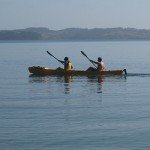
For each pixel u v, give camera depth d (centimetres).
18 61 7575
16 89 3547
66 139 1914
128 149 1778
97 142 1870
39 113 2467
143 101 2908
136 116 2381
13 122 2228
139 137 1945
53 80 4088
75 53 10812
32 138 1928
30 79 4244
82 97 3081
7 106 2708
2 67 6062
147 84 3844
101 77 4253
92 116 2383
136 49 14238
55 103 2817
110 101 2905
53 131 2045
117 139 1917
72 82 3934
